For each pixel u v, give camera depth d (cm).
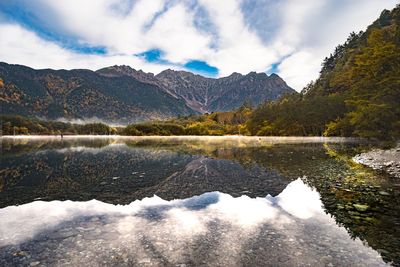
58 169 1520
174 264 439
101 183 1120
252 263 444
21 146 3900
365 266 435
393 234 567
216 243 522
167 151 2973
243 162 1856
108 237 548
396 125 2922
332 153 2498
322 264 441
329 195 898
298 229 598
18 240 531
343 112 7862
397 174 1276
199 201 837
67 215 689
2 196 884
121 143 5203
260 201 834
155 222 641
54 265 434
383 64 2891
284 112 10819
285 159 2017
